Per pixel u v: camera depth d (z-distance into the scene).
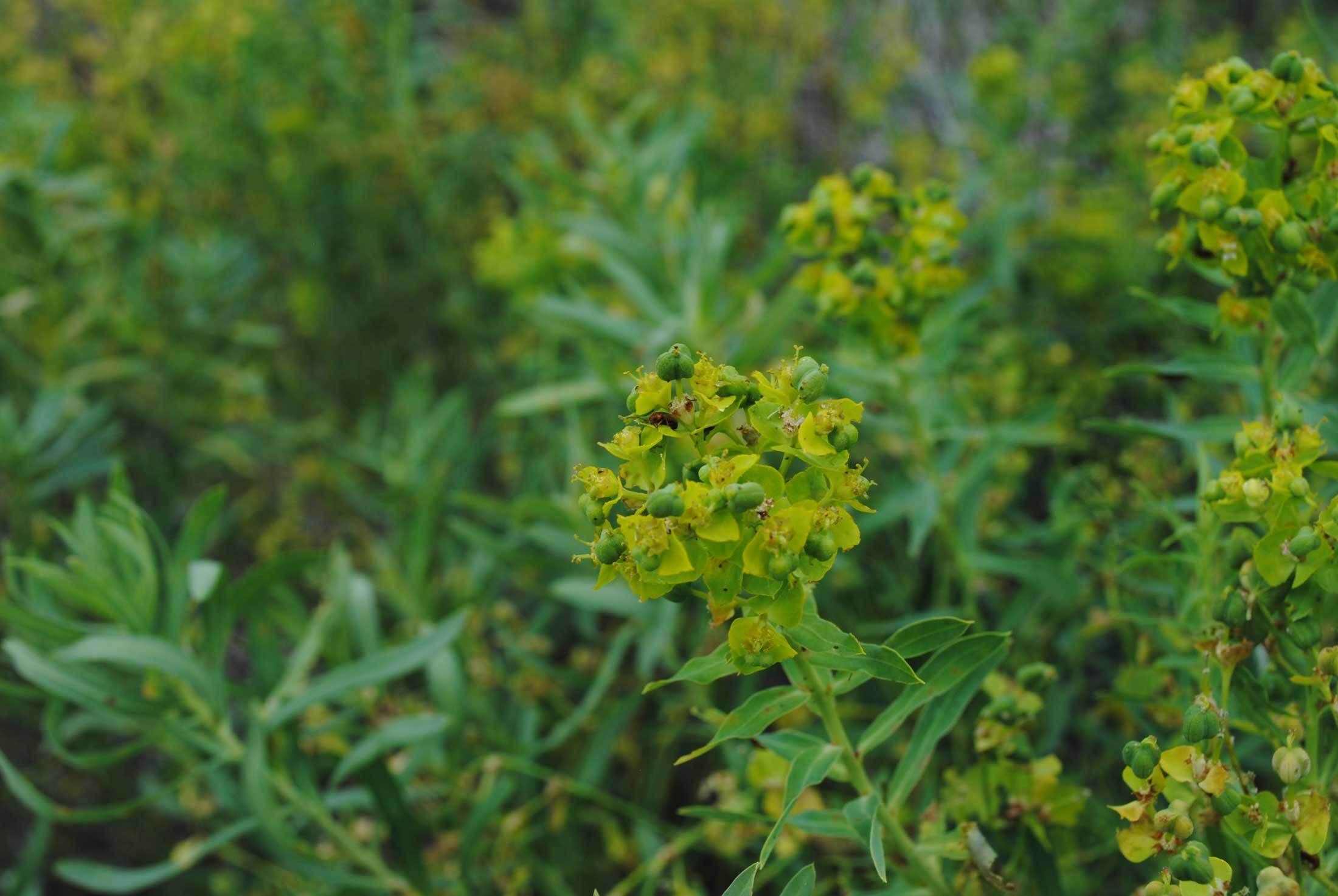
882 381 2.74
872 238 2.55
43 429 3.85
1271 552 1.66
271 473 4.95
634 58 5.06
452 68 5.54
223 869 3.94
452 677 2.85
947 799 2.10
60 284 4.39
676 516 1.48
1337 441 2.10
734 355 3.15
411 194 5.16
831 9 5.27
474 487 4.34
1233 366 2.20
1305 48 4.59
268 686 2.70
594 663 3.42
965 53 5.82
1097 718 2.79
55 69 5.26
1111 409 3.95
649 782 3.13
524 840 2.95
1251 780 1.62
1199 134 1.93
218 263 4.71
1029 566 2.82
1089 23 4.88
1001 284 3.89
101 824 4.09
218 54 5.02
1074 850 2.46
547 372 4.05
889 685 3.01
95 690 2.50
